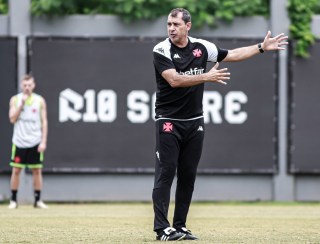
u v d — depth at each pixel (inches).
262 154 2223.2
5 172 2191.2
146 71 2204.7
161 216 1098.1
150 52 2206.0
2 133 2181.3
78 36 2208.4
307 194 2256.4
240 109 2212.1
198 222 1503.4
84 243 1084.5
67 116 2197.3
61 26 2246.6
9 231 1275.8
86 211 1836.9
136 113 2206.0
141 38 2207.2
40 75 2196.1
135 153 2204.7
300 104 2233.0
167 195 1101.1
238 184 2237.9
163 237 1095.0
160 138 1100.5
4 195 2218.3
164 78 1082.1
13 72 2191.2
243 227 1380.4
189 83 1064.2
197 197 2226.9
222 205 2103.8
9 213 1733.5
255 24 2268.7
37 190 1946.4
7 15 2239.2
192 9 2245.3
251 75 2214.6
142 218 1598.2
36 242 1103.0
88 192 2222.0
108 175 2222.0
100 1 2274.9
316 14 2330.2
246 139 2217.0
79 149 2197.3
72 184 2218.3
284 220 1565.0
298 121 2231.8
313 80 2234.3
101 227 1360.7
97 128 2199.8
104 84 2201.0
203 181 2228.1
